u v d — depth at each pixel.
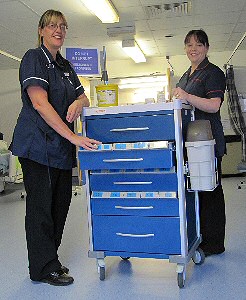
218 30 5.70
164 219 1.96
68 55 4.39
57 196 2.20
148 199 1.98
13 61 7.03
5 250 2.84
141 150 1.90
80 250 2.72
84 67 4.45
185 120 2.09
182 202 1.93
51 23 2.05
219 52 7.24
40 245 2.09
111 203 2.06
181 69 7.39
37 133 2.05
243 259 2.32
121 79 6.59
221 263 2.27
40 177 2.08
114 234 2.06
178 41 6.27
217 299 1.80
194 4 4.50
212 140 1.97
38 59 2.03
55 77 2.09
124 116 1.98
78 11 4.54
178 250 1.95
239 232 2.94
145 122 1.94
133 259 2.44
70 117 2.01
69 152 2.17
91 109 2.03
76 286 2.06
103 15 4.54
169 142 1.88
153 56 7.42
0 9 4.34
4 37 5.56
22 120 2.08
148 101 2.13
